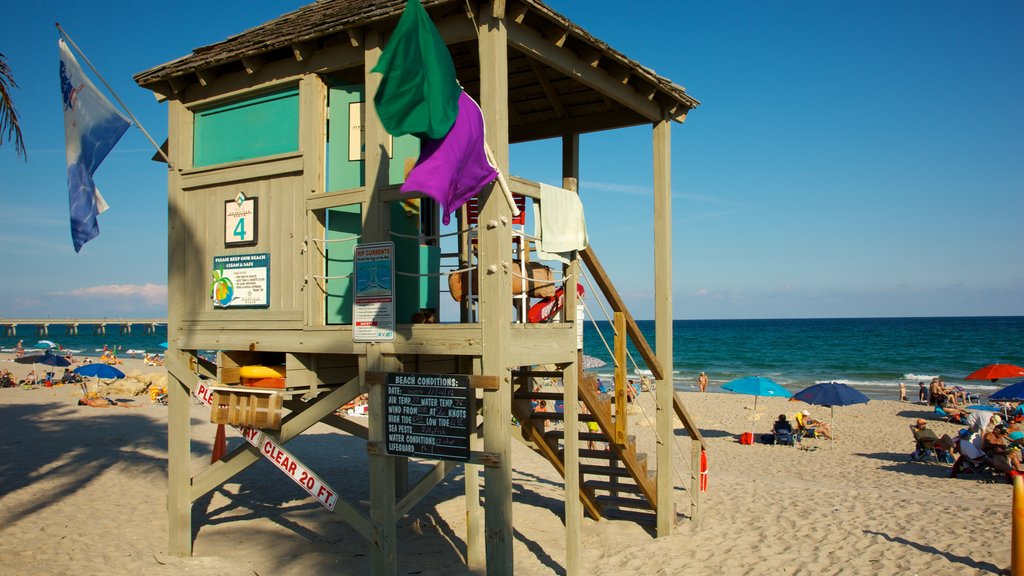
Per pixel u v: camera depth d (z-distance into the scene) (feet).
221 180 24.08
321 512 32.48
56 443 48.26
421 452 19.33
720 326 485.15
